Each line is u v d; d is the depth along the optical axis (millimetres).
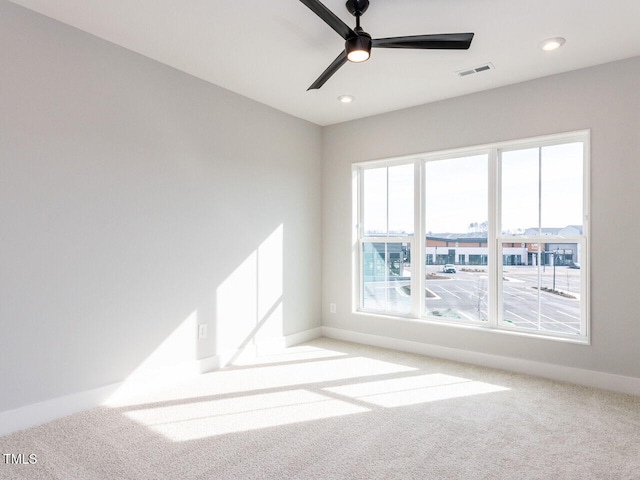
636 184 2771
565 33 2469
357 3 2088
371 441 2139
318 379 3086
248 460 1950
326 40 2588
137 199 2771
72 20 2365
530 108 3195
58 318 2377
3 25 2154
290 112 4023
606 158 2877
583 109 2969
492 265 3471
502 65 2930
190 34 2523
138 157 2779
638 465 1907
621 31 2441
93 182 2535
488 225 3496
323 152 4508
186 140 3090
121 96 2680
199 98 3188
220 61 2900
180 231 3051
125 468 1872
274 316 3902
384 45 2104
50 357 2342
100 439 2141
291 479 1796
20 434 2176
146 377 2826
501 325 3449
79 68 2469
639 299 2764
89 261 2518
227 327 3428
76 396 2455
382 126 4039
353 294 4293
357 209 4355
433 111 3707
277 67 2996
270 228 3857
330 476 1818
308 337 4324
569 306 3127
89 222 2516
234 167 3488
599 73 2908
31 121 2262
